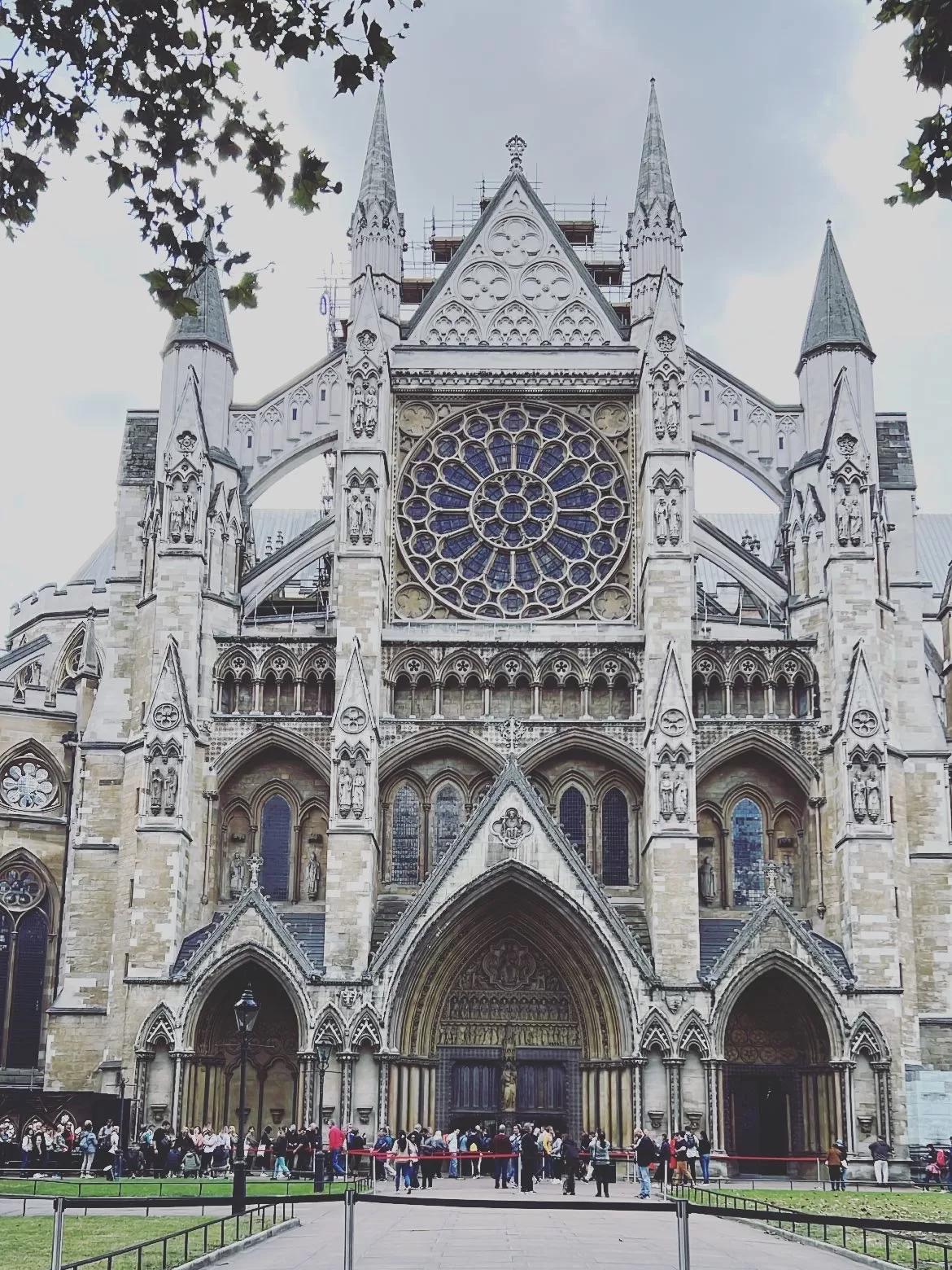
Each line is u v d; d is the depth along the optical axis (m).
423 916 63.84
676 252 75.00
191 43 21.64
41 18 20.98
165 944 63.84
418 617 71.50
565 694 69.44
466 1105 65.62
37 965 80.00
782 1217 28.78
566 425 73.75
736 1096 65.25
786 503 72.44
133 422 74.56
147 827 64.94
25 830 80.94
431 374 73.50
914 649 70.00
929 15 19.53
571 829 68.88
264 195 22.14
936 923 67.19
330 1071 62.38
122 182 21.88
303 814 68.94
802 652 68.75
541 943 66.12
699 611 73.50
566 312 76.12
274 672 69.00
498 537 72.38
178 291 22.38
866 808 65.12
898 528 71.44
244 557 72.50
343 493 69.38
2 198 21.38
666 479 69.12
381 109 77.94
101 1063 65.06
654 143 76.94
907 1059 64.12
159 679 66.75
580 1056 65.62
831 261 74.12
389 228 75.44
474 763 69.31
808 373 72.88
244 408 73.94
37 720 82.69
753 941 63.44
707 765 67.69
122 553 72.06
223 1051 65.12
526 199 77.81
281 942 63.38
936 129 20.33
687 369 71.50
